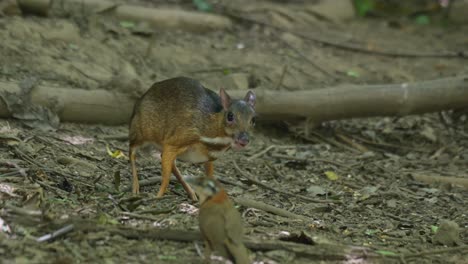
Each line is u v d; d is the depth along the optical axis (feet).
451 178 39.75
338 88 45.75
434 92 46.09
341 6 72.38
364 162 42.60
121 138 39.99
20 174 30.89
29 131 37.42
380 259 26.86
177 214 29.17
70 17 51.55
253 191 35.32
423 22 74.28
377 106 45.62
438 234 30.09
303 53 58.23
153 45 52.34
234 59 53.72
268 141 44.70
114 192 31.27
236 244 23.52
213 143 30.81
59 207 28.25
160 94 31.53
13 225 25.84
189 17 57.62
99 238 25.62
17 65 43.70
